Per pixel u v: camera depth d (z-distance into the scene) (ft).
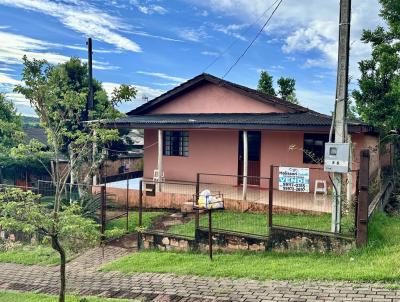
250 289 24.16
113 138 25.79
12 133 29.22
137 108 60.03
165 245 33.86
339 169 28.58
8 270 33.53
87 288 27.71
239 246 31.04
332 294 22.13
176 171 55.77
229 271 26.94
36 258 35.45
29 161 67.36
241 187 50.29
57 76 25.04
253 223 35.65
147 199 47.29
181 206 44.73
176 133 55.88
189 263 29.60
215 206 31.04
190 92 57.57
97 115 26.86
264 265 27.40
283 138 48.34
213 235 31.99
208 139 53.78
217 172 53.21
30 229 21.79
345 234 28.35
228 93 54.75
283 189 34.17
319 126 39.52
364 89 45.09
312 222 33.45
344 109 29.12
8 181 70.95
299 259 27.94
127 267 30.27
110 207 48.55
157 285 26.58
